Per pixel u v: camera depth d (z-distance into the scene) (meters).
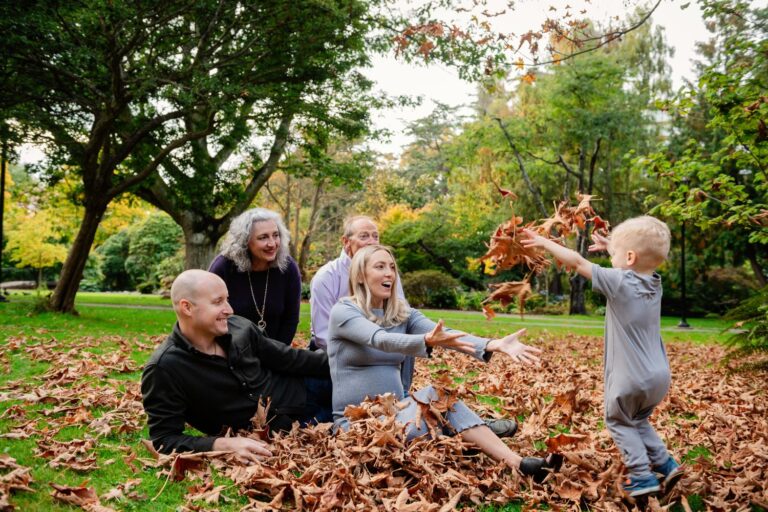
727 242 28.08
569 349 11.02
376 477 2.99
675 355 10.55
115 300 26.39
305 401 4.00
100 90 13.88
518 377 6.74
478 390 5.82
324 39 14.05
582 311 28.50
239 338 3.79
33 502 2.66
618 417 2.99
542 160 26.44
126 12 11.68
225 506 2.81
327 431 3.64
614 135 25.39
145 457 3.44
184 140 14.31
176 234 48.03
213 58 14.36
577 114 24.98
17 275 50.06
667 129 26.58
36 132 14.83
